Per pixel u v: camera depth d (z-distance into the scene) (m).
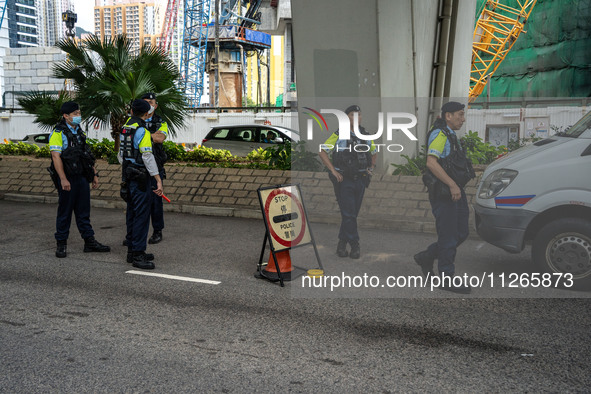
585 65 31.48
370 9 9.41
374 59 9.53
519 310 4.71
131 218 6.55
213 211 9.88
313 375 3.53
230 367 3.64
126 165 6.25
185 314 4.68
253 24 80.19
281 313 4.70
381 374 3.54
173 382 3.42
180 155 13.82
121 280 5.76
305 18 9.91
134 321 4.51
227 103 78.31
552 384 3.40
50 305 4.91
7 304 4.94
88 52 13.16
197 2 81.56
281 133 16.12
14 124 33.81
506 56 38.03
